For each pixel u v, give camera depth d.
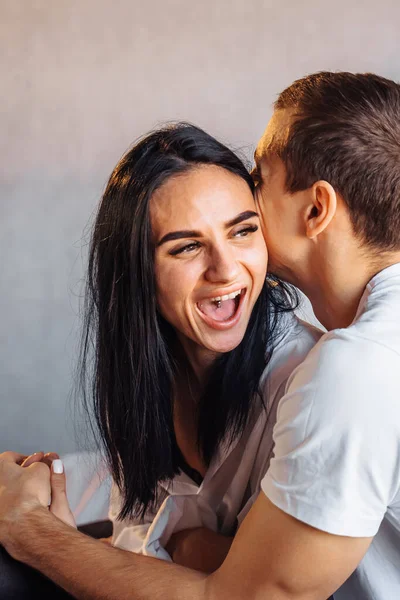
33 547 1.07
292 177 1.04
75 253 2.94
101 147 2.93
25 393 2.93
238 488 1.27
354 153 0.98
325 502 0.86
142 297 1.11
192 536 1.31
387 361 0.88
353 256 1.02
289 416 0.90
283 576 0.90
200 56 2.89
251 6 2.85
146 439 1.24
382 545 1.05
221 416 1.23
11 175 2.94
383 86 1.02
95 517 1.82
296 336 1.25
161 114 2.93
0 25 2.88
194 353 1.22
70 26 2.88
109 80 2.91
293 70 2.89
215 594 0.94
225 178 1.05
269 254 1.10
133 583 0.98
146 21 2.87
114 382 1.23
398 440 0.86
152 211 1.05
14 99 2.92
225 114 2.93
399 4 2.82
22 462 1.27
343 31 2.85
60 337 2.96
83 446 2.71
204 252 1.05
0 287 2.96
